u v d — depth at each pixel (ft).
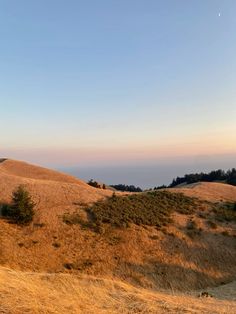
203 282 126.21
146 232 148.56
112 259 125.29
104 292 51.75
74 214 150.51
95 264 119.96
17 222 133.80
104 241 134.72
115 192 197.57
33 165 291.58
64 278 56.80
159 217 165.68
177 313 45.11
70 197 169.37
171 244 144.87
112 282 61.11
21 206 136.46
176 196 202.18
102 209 159.94
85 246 129.08
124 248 133.28
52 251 121.90
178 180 572.92
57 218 143.84
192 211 182.50
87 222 146.41
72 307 39.45
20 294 38.86
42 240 126.72
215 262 141.38
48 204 156.76
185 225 164.55
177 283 121.08
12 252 114.62
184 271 129.18
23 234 127.75
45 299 39.88
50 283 52.29
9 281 44.19
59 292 46.42
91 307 41.81
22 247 119.44
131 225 150.51
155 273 123.54
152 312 44.01
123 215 157.89
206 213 184.03
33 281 50.70
